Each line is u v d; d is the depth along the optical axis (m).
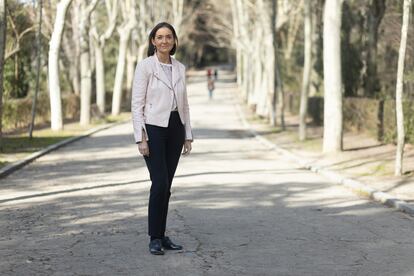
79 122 34.66
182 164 15.95
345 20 29.83
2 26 17.14
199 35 99.38
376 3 26.75
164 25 6.61
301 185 12.30
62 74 46.16
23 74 37.56
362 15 29.64
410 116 18.59
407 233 7.84
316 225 8.34
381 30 28.84
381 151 18.08
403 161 15.40
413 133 18.48
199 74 118.69
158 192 6.60
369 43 27.53
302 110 23.33
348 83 30.09
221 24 85.94
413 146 18.42
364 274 6.00
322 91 37.53
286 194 11.13
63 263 6.35
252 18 52.00
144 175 13.77
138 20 51.47
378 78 28.30
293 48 48.47
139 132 6.50
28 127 29.92
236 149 20.47
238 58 77.69
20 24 33.78
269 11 32.66
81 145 21.84
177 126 6.68
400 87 12.83
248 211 9.41
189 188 11.78
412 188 11.23
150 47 6.72
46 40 38.94
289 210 9.51
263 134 26.45
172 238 7.49
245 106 53.59
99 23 54.38
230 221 8.59
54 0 32.28
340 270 6.13
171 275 5.93
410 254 6.77
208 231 7.91
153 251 6.66
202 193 11.17
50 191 11.41
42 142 21.77
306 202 10.27
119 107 42.59
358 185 11.62
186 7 70.00
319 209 9.61
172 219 8.70
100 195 10.94
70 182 12.66
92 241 7.33
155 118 6.54
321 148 19.84
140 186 12.05
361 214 9.18
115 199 10.48
